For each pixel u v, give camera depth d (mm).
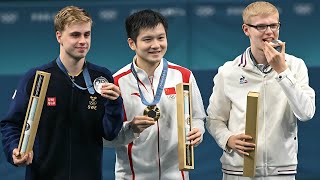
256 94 11391
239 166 12203
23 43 18750
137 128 11391
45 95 11039
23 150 10672
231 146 12039
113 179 17125
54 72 11328
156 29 11609
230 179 12406
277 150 12023
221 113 12477
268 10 11633
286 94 11414
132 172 12188
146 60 11852
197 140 11227
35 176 11305
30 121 10680
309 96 11695
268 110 12047
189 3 18359
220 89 12398
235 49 18266
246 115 11445
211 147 17047
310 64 17969
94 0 18625
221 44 18297
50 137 11234
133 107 12062
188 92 11258
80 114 11289
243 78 12180
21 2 18844
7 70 18656
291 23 18125
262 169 12047
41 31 18750
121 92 12102
